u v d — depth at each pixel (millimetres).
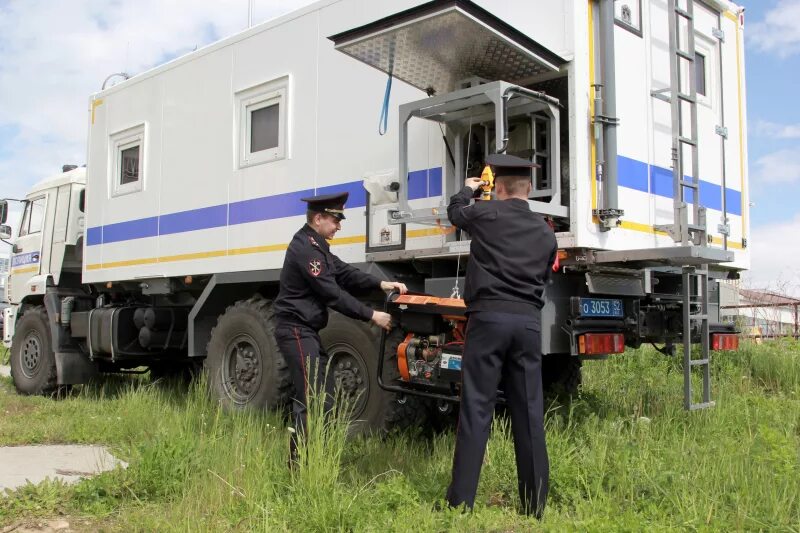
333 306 4148
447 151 4996
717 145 5840
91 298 8633
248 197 6441
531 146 4816
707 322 4926
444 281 4957
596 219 4586
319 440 3650
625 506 3566
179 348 7711
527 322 3469
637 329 4984
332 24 5852
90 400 7480
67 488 3904
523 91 4340
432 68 4816
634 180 4938
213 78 6852
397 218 4867
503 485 3875
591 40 4668
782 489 3600
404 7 5348
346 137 5699
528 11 4789
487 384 3477
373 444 4793
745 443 4402
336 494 3473
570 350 4602
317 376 4102
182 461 4035
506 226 3541
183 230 7059
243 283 6293
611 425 4688
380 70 4961
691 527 3195
